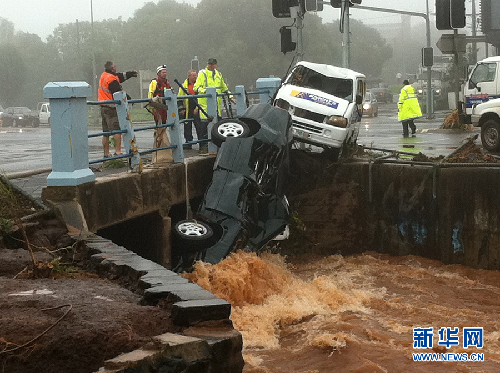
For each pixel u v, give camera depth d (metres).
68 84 8.91
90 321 4.82
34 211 8.57
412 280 12.83
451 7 18.52
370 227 14.84
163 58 76.00
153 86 15.38
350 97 15.43
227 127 12.66
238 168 11.89
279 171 12.65
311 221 15.05
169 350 4.51
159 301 5.50
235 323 9.52
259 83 16.98
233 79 72.56
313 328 9.56
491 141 16.70
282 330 9.62
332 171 14.95
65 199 8.73
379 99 70.06
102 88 13.18
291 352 8.65
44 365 4.53
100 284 6.23
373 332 9.31
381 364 8.20
